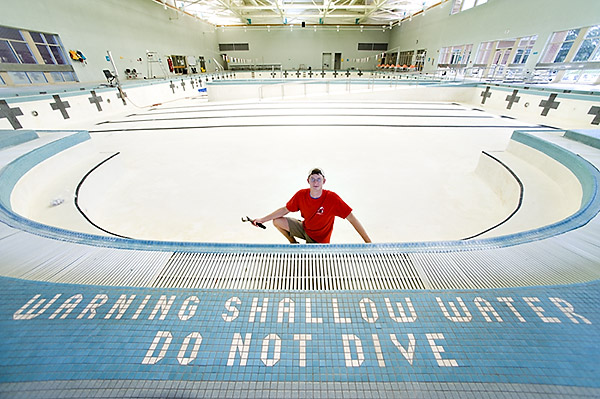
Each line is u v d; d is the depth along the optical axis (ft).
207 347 2.63
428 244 4.48
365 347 2.64
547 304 3.11
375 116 22.76
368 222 8.08
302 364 2.48
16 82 25.81
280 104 29.99
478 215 8.41
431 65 51.72
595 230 4.73
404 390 2.27
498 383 2.31
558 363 2.46
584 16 23.13
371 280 3.75
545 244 4.40
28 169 8.00
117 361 2.48
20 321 2.87
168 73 50.47
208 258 4.13
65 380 2.32
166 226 7.93
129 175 11.45
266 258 4.14
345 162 12.57
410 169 11.82
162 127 19.45
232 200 9.34
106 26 35.53
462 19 41.19
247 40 76.23
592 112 17.38
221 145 15.17
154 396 2.22
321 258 4.13
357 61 78.28
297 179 10.86
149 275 3.78
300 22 72.02
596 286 3.37
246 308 3.10
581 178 7.23
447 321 2.92
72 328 2.80
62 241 4.52
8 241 4.48
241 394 2.25
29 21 26.03
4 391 2.22
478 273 3.83
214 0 46.62
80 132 11.07
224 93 34.76
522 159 10.36
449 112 24.71
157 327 2.84
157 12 47.26
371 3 58.59
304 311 3.05
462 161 12.75
